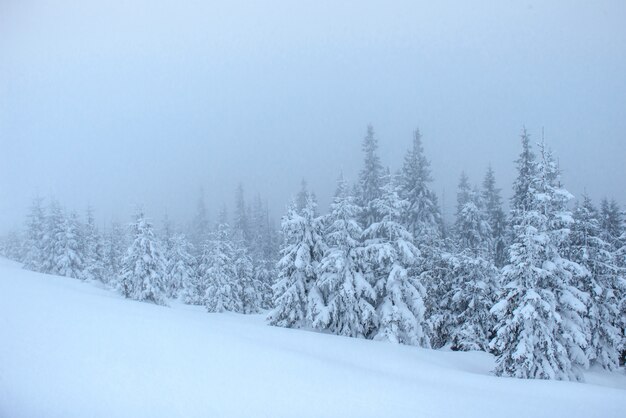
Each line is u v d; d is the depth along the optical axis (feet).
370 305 80.79
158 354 37.47
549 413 34.94
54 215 168.35
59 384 27.22
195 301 170.30
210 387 30.78
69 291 75.61
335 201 87.97
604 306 84.28
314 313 83.97
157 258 124.16
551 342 59.72
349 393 34.04
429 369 55.16
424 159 148.25
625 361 92.84
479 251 102.22
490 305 90.94
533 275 61.26
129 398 26.68
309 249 89.04
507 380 50.11
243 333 62.90
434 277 99.09
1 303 49.93
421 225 133.28
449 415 31.27
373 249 81.92
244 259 158.40
